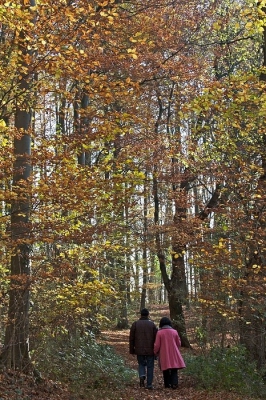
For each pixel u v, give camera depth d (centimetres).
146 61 1427
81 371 1021
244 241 1107
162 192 1606
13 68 849
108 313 1677
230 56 1747
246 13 915
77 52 762
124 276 1609
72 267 950
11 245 840
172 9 1552
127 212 1316
